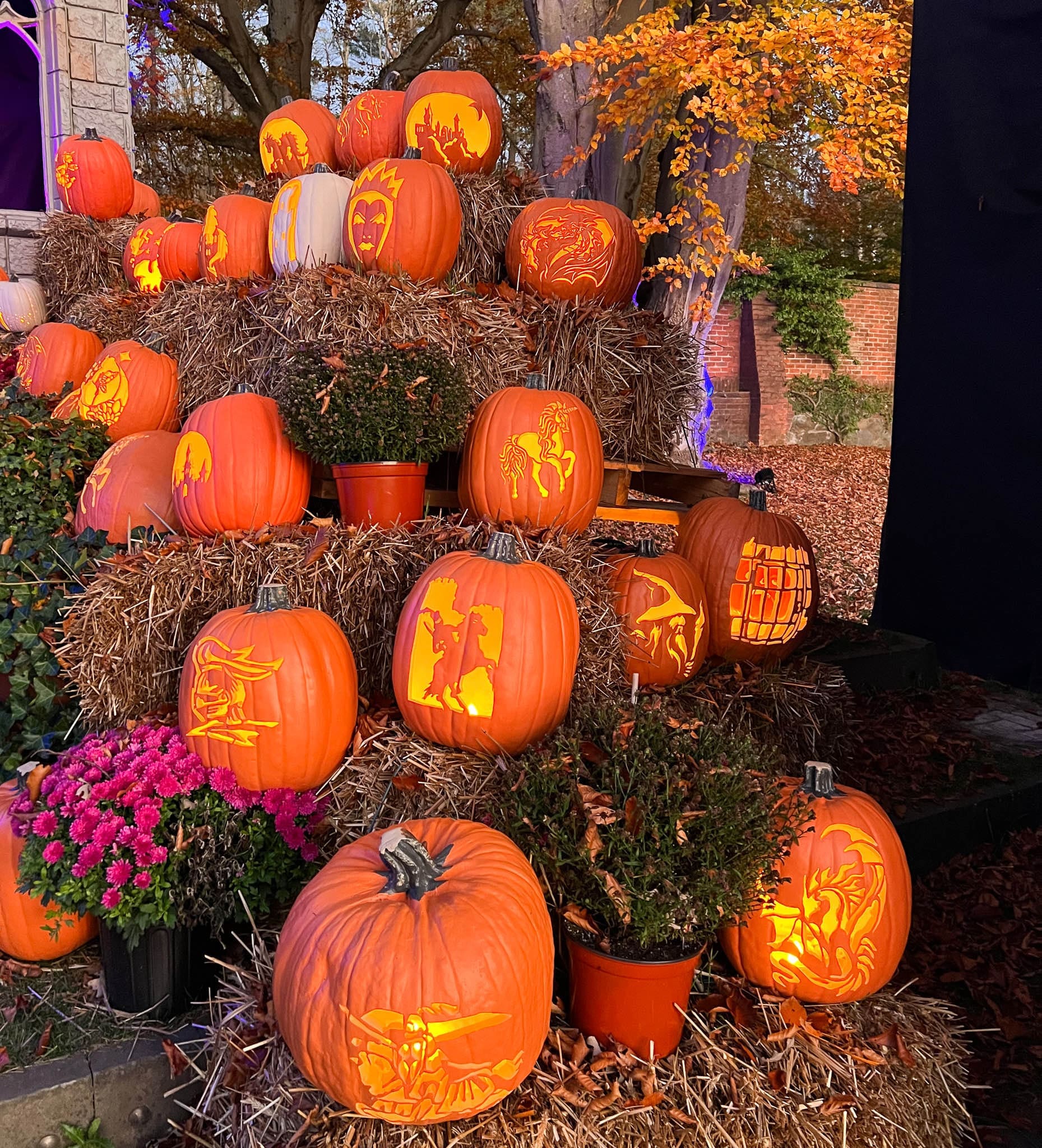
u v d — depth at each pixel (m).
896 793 3.43
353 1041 1.56
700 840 1.75
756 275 12.59
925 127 3.23
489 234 3.60
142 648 2.63
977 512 3.31
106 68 6.60
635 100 6.06
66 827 2.16
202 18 11.15
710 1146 1.70
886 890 2.02
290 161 4.38
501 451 2.77
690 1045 1.87
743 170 7.20
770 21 6.52
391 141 4.07
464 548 2.63
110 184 5.78
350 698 2.38
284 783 2.30
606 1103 1.70
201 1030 2.14
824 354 13.02
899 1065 1.92
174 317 3.82
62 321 5.75
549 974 1.72
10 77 6.68
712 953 2.14
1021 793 3.58
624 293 3.61
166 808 2.19
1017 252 3.04
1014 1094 2.30
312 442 2.65
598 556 3.01
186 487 2.86
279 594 2.38
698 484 3.72
